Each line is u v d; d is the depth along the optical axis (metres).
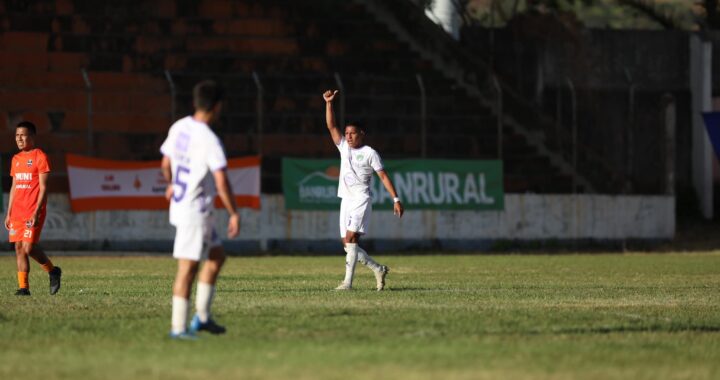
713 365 28.81
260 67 133.38
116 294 51.59
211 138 31.27
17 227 50.22
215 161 31.14
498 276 71.12
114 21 131.50
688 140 146.88
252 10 138.62
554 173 133.38
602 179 134.50
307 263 90.31
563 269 81.81
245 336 33.16
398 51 141.75
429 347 30.84
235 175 110.94
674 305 47.38
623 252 117.56
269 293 51.66
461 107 136.12
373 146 128.88
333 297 48.94
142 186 109.38
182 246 31.59
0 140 116.25
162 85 127.81
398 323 36.88
